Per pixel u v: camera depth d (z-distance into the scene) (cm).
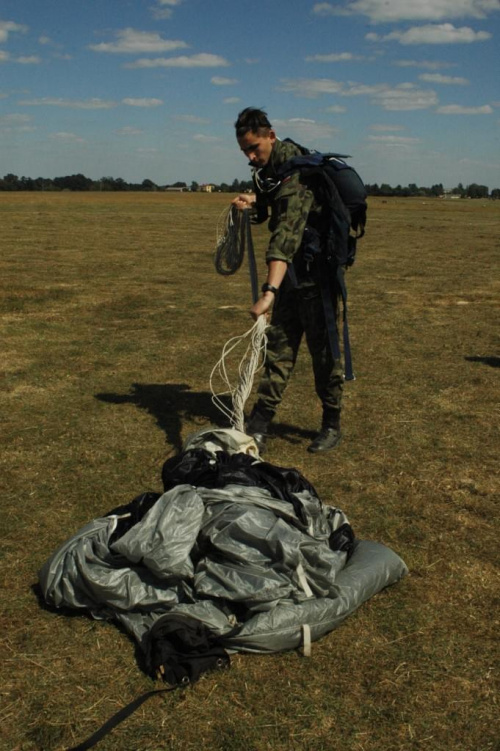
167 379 686
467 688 268
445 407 607
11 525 386
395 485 446
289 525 306
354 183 431
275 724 249
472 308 1134
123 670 274
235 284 1380
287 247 414
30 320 968
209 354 796
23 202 6184
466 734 247
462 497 430
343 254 439
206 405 603
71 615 307
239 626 279
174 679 265
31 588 327
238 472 331
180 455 344
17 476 451
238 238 500
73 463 472
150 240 2366
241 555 290
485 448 512
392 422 565
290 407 601
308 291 461
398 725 250
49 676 271
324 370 484
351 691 265
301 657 282
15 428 539
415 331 938
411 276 1540
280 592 285
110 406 595
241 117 431
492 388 667
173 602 290
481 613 315
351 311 1086
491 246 2367
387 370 730
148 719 249
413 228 3344
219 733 244
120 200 7256
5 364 730
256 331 410
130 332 910
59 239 2347
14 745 239
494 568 353
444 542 376
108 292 1241
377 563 326
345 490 438
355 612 312
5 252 1894
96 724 248
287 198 420
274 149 440
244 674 271
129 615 293
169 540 288
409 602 321
